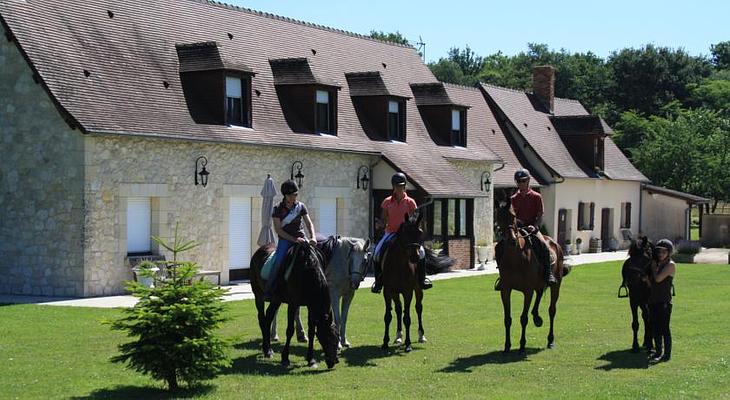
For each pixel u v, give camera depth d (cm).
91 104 2133
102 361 1259
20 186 2166
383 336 1559
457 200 3222
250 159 2525
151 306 1045
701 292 2484
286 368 1241
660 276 1335
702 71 7706
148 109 2284
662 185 5534
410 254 1374
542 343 1505
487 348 1446
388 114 3127
